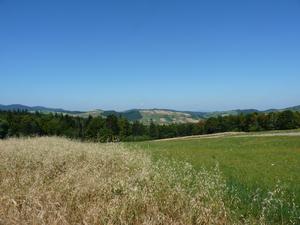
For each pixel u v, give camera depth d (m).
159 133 90.62
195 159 20.45
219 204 8.20
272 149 27.02
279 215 8.29
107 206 7.61
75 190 8.40
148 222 7.12
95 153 13.46
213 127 96.62
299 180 13.17
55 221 7.07
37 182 9.35
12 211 7.52
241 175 14.36
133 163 12.09
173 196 8.35
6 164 11.48
